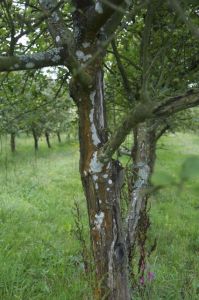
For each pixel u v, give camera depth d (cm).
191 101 288
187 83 532
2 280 643
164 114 291
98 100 377
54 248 827
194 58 570
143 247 492
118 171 384
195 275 668
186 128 1084
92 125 375
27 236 927
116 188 382
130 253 436
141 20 593
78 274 643
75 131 969
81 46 356
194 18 438
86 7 352
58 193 1513
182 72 541
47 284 640
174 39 518
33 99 627
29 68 339
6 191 1520
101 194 376
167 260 777
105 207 377
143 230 484
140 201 443
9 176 1838
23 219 1105
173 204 1304
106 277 380
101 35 362
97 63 361
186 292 553
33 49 606
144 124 493
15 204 1259
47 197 1434
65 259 745
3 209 1176
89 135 376
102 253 380
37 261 748
